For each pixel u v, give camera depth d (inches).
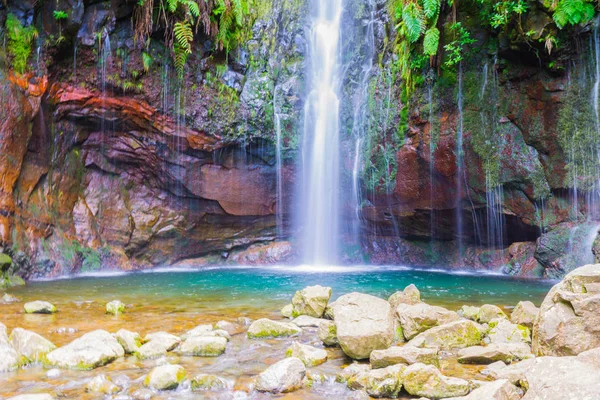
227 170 570.3
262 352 191.2
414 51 500.1
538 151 461.1
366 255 606.9
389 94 529.3
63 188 493.7
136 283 419.8
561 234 447.5
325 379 160.2
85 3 463.8
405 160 527.5
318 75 577.6
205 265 600.7
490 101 474.9
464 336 198.8
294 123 566.9
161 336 198.2
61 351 172.9
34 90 439.2
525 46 434.3
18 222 429.4
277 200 594.6
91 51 473.1
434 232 565.6
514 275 485.1
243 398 145.2
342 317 194.1
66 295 341.4
